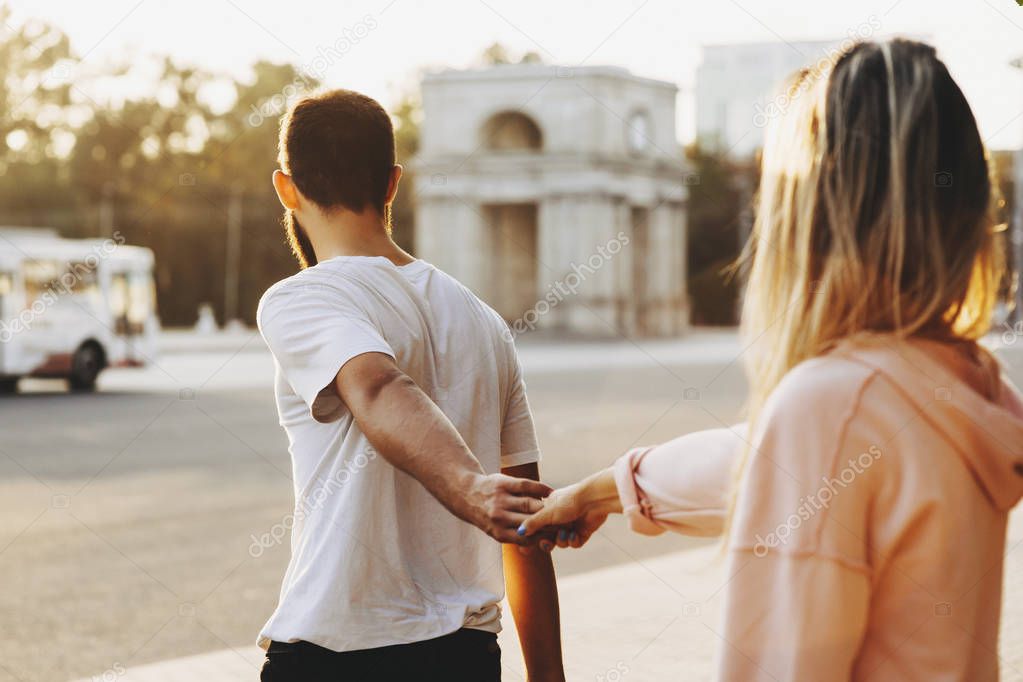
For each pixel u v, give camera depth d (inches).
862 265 50.7
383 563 75.0
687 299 2279.8
